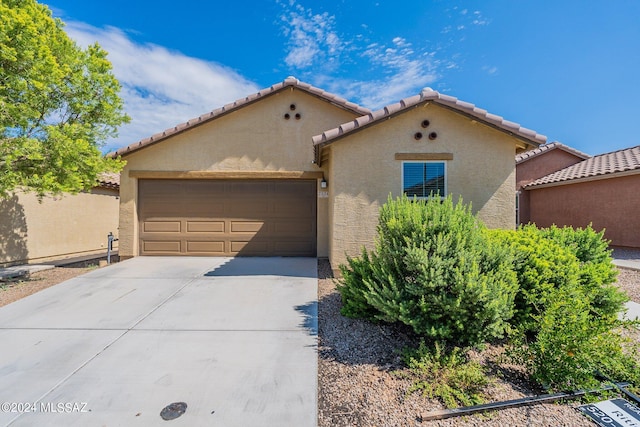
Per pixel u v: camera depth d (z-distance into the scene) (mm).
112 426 3084
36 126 8516
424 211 5031
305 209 11703
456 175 8719
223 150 11531
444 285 4383
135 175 11406
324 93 11125
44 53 7734
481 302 4223
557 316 4004
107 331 5199
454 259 4480
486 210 8695
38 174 8578
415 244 4668
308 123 11547
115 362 4234
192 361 4266
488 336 4488
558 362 3654
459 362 4086
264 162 11539
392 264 5066
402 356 4348
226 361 4270
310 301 6699
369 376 3939
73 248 13859
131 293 7234
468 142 8734
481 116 8305
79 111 9055
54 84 8359
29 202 11844
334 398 3535
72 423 3123
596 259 6441
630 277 9148
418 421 3164
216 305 6453
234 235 11688
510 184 8695
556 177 19109
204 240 11695
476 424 3111
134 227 11508
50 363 4207
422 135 8719
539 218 20469
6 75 7594
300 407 3371
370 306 5352
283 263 10523
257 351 4551
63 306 6387
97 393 3580
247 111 11555
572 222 17828
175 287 7711
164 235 11695
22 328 5316
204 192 11719
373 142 8727
